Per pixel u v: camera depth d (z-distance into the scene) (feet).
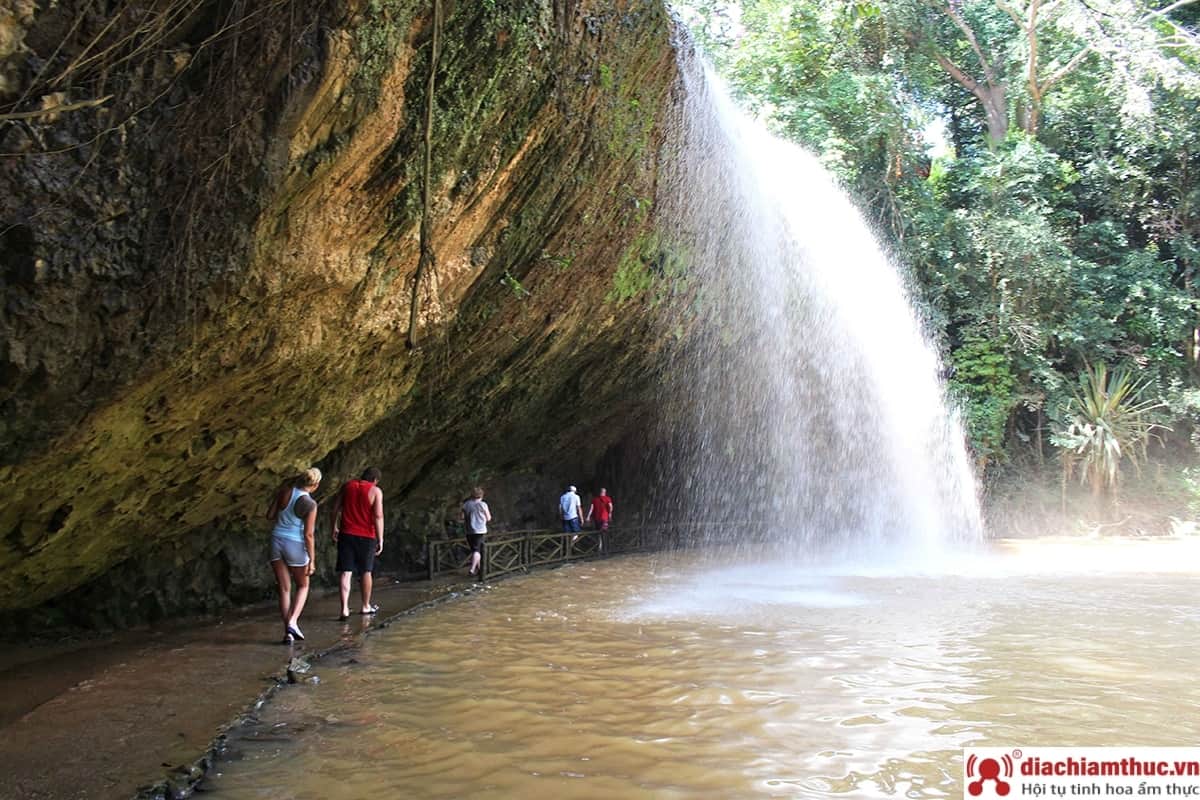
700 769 15.30
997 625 28.99
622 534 57.41
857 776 14.99
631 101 34.81
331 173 20.81
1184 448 75.82
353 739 16.97
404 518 45.29
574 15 28.14
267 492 30.45
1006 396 72.84
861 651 24.82
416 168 23.59
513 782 14.71
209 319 19.45
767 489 65.67
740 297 53.52
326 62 18.61
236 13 17.08
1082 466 71.56
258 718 18.28
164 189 17.22
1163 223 81.41
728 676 21.89
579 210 35.06
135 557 28.14
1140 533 68.90
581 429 54.95
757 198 52.31
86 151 15.76
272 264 20.49
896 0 78.02
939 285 77.05
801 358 61.52
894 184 78.28
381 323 26.84
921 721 18.03
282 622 29.22
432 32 21.22
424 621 30.07
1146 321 77.05
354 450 36.42
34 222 15.23
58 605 26.55
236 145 17.97
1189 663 23.27
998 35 85.87
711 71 46.19
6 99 14.55
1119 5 76.13
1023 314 74.95
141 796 13.69
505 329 36.86
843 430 66.18
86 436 18.79
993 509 71.77
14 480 18.22
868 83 75.66
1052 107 84.17
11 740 16.31
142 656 23.68
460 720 18.25
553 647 25.57
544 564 47.47
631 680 21.56
